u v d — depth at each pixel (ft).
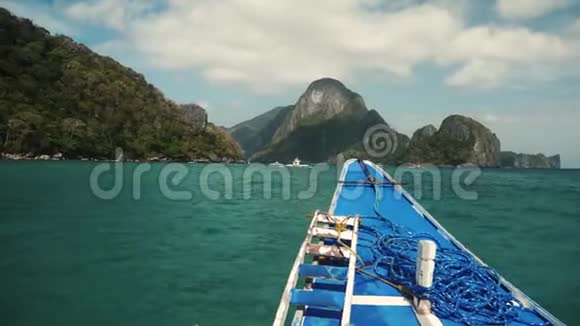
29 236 49.80
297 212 75.87
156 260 39.60
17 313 26.09
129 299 28.96
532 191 142.20
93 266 37.06
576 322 26.99
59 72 436.35
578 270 38.42
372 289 21.74
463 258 27.12
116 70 541.34
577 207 89.56
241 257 41.27
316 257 28.14
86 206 77.97
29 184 124.77
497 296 20.84
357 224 31.35
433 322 18.19
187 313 26.68
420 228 35.22
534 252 45.80
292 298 19.74
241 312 27.04
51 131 361.92
